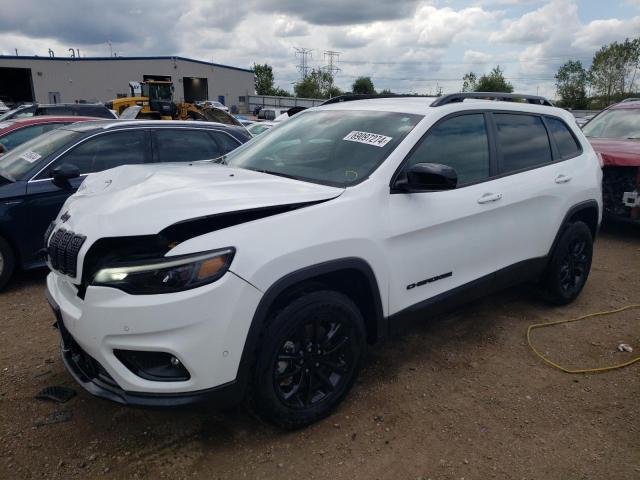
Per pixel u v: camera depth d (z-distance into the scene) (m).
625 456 2.86
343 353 3.08
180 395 2.49
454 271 3.62
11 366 3.66
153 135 5.98
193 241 2.47
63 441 2.87
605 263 6.34
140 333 2.41
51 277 3.12
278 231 2.66
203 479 2.62
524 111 4.37
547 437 3.00
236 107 65.25
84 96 59.47
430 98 4.00
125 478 2.61
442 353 3.96
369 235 3.00
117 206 2.65
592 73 58.59
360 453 2.83
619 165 6.98
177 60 63.69
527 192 4.08
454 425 3.09
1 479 2.57
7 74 57.50
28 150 5.69
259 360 2.67
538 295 4.88
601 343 4.18
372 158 3.29
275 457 2.78
